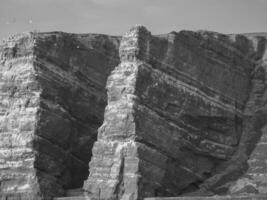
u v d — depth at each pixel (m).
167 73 118.81
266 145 121.75
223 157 121.88
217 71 123.88
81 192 122.94
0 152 123.38
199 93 120.94
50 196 121.44
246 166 120.50
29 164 121.50
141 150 113.25
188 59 120.81
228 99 124.56
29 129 122.69
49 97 124.88
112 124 115.38
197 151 119.75
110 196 112.69
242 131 125.12
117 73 117.12
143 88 115.81
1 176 122.44
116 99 116.44
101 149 115.44
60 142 125.12
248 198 108.44
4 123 124.38
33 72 124.31
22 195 120.56
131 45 117.06
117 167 113.12
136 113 114.25
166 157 115.88
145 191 112.56
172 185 117.12
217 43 124.44
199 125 120.75
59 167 124.50
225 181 119.50
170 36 119.88
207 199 108.88
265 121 124.75
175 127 117.69
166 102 117.50
